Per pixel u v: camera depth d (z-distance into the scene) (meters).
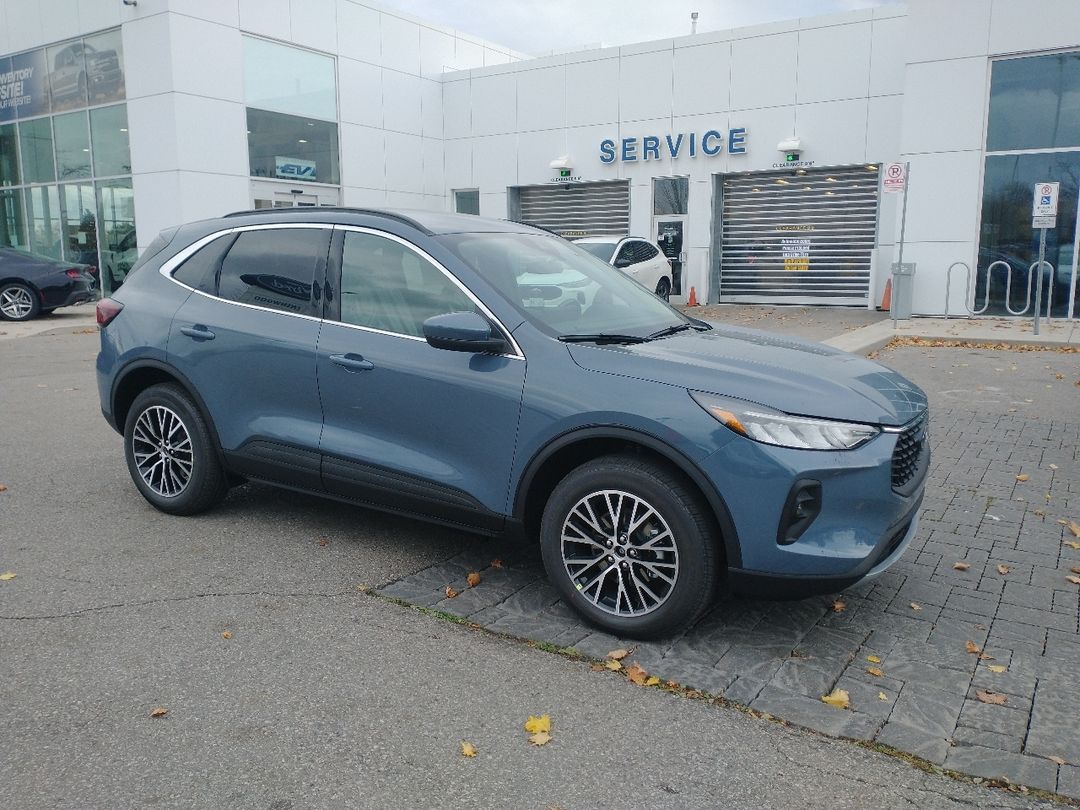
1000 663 3.53
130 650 3.54
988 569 4.53
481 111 23.36
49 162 21.11
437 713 3.12
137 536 4.85
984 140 15.23
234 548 4.68
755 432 3.37
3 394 9.23
